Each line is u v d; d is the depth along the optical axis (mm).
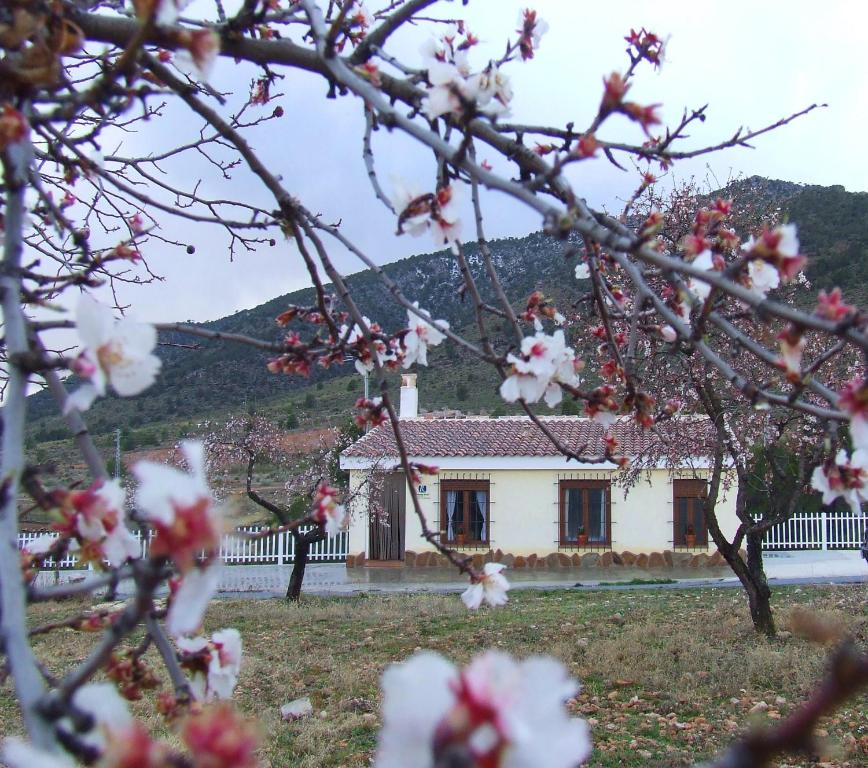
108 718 908
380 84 2291
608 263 3256
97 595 10430
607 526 18906
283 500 17375
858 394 1448
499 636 9461
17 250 1591
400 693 665
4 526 1177
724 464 11383
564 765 632
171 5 1678
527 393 2258
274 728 5957
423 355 2820
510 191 1576
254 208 2896
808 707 604
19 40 1686
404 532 19203
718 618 10188
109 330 1365
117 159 3535
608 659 7926
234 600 13422
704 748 5523
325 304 2762
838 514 20688
